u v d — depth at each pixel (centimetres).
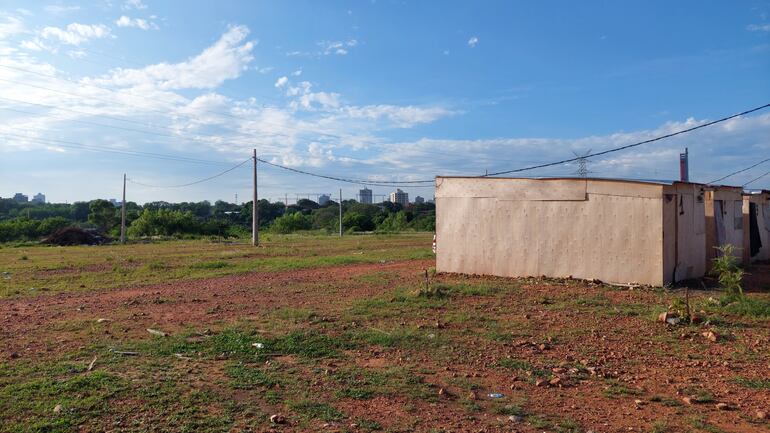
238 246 4153
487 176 1716
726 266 1197
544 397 641
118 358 806
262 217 9469
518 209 1655
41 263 2714
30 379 704
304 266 2314
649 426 550
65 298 1483
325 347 867
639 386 675
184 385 679
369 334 946
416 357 811
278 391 663
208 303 1342
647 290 1376
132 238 6047
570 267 1558
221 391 661
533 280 1566
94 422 564
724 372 727
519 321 1042
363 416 583
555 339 906
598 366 759
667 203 1443
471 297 1311
